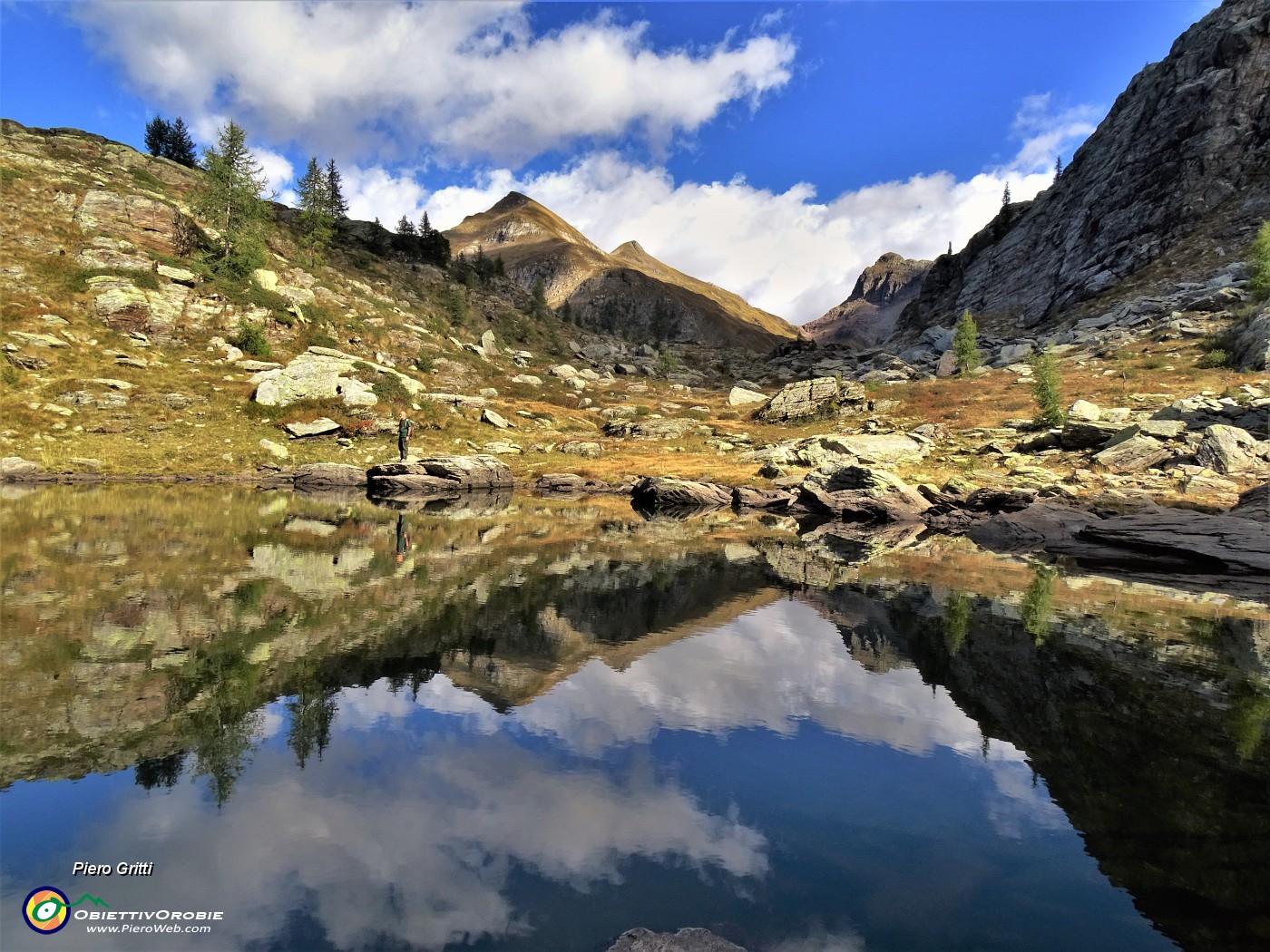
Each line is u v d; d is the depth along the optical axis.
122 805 4.12
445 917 3.21
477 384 72.12
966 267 142.62
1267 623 10.55
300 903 3.29
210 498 26.16
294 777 4.60
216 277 54.62
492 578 12.48
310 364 46.62
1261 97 84.69
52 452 32.44
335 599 9.98
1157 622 10.41
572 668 7.39
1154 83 101.25
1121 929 3.21
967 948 3.02
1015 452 37.88
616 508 30.64
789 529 24.45
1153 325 68.75
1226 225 80.94
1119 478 28.47
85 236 51.41
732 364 144.88
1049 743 5.58
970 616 10.57
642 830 4.15
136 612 8.67
